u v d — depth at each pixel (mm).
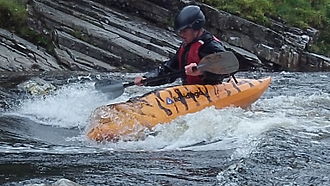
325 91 10711
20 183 3957
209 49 6902
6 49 13750
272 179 3971
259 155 4590
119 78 12414
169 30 17125
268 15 18953
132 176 4188
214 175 4191
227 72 6992
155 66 14672
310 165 4320
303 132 5711
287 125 6117
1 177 4145
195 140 5750
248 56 16641
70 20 15555
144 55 14742
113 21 16172
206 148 5355
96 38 15062
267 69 17031
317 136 5523
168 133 5910
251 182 3912
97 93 7895
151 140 5797
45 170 4371
